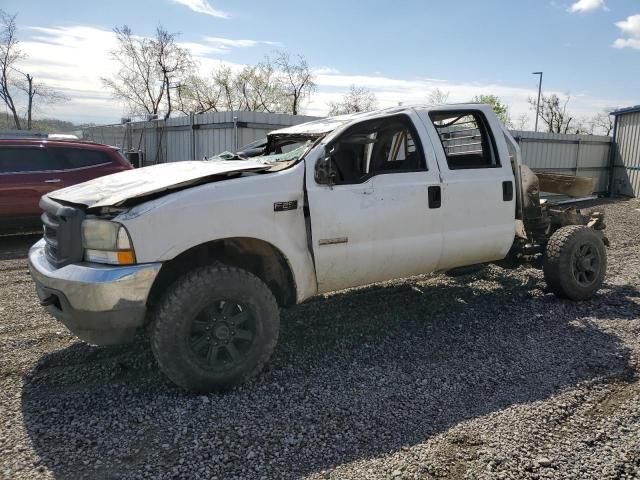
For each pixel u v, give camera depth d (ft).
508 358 13.51
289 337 14.97
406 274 15.21
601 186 68.64
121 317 10.77
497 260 17.47
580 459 9.14
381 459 9.16
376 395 11.50
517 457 9.19
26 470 8.85
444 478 8.66
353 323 16.14
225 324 11.66
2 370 12.84
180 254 11.93
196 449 9.45
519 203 17.53
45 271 11.35
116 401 11.25
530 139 59.57
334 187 13.35
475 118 16.98
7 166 29.27
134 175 13.09
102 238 10.84
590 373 12.57
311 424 10.28
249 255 13.35
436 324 16.07
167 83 109.81
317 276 13.34
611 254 27.22
